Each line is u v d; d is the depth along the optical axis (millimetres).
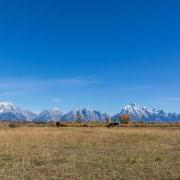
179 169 23797
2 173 22719
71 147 37281
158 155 30906
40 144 39750
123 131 62719
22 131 60438
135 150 34656
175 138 49094
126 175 21875
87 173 22625
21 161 27656
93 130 66375
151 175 21844
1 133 54531
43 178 21156
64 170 23750
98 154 31781
